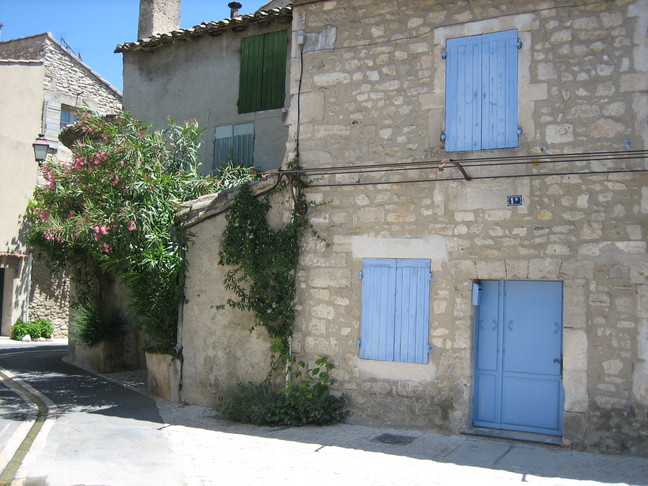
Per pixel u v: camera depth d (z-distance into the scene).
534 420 6.83
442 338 7.05
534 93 6.82
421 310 7.18
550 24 6.80
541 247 6.65
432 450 6.36
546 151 6.71
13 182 17.44
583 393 6.34
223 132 11.89
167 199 9.12
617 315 6.27
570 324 6.45
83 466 5.89
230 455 6.25
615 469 5.70
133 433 7.12
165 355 8.94
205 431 7.22
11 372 11.16
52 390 9.66
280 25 11.41
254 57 11.66
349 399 7.48
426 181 7.24
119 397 9.13
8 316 17.33
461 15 7.25
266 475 5.62
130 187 8.73
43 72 18.31
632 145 6.38
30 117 17.95
